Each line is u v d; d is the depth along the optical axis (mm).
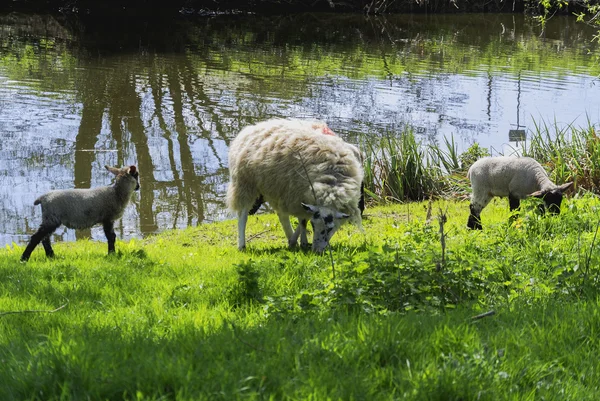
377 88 23969
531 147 15578
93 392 3527
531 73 27062
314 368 3838
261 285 6512
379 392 3631
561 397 3703
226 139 18172
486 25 40281
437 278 5797
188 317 5520
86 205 8703
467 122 20000
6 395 3547
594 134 14906
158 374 3650
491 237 8633
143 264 8172
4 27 33625
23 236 12523
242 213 9750
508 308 5320
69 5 39719
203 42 31984
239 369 3820
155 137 18141
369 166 15172
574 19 43125
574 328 4637
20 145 17109
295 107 21109
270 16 41719
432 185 15141
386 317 4910
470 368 3842
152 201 14578
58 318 5594
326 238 8586
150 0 39812
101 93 22031
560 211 9500
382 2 43719
